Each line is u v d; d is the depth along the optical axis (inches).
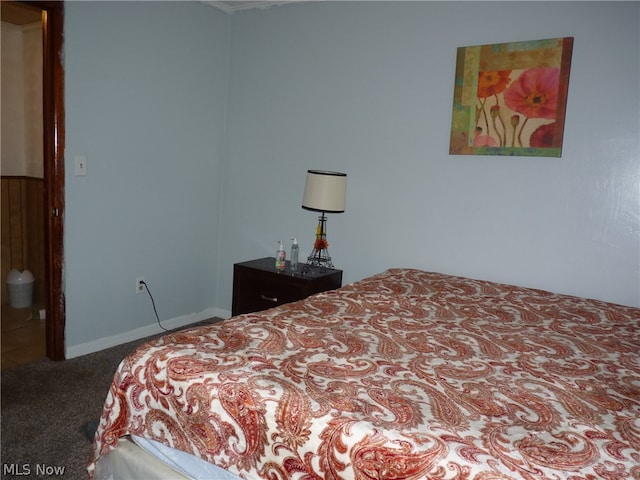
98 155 111.9
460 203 110.1
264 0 129.1
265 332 61.1
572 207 98.3
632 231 93.1
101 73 110.0
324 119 126.3
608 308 85.2
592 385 52.1
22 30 141.9
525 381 52.2
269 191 137.1
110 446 52.2
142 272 126.3
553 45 96.9
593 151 95.3
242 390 45.9
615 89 92.4
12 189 145.8
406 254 118.1
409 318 72.4
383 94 117.4
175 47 125.6
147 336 129.3
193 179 136.4
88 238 112.7
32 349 117.4
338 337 61.6
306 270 118.2
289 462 42.0
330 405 43.7
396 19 114.2
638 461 38.0
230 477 46.4
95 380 102.0
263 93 135.5
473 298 87.3
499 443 39.3
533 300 88.2
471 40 106.0
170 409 48.9
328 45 124.0
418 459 37.3
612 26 91.9
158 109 123.8
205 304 146.3
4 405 90.0
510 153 102.7
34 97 141.3
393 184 118.2
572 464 37.0
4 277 148.1
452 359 57.3
